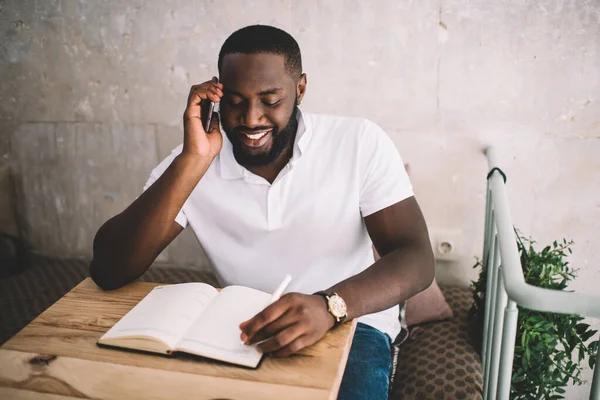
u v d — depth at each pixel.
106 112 1.96
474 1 1.60
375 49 1.70
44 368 0.83
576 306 0.85
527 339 1.34
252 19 1.76
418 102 1.72
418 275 1.09
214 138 1.14
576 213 1.72
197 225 1.34
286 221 1.28
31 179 2.09
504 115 1.68
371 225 1.26
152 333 0.85
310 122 1.30
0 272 1.97
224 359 0.82
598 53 1.58
